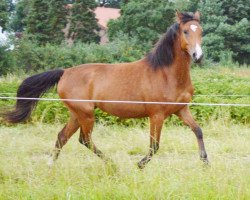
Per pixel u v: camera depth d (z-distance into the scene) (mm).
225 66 37719
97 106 9164
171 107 8719
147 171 7438
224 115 13648
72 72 9344
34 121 13656
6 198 6793
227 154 9789
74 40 45719
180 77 8656
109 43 38500
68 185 7117
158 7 40125
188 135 11555
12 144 9781
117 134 11891
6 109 9484
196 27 8492
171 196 6668
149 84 8703
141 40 39688
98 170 7848
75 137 11500
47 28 44281
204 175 7195
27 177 7441
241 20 42656
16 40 35750
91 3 45531
